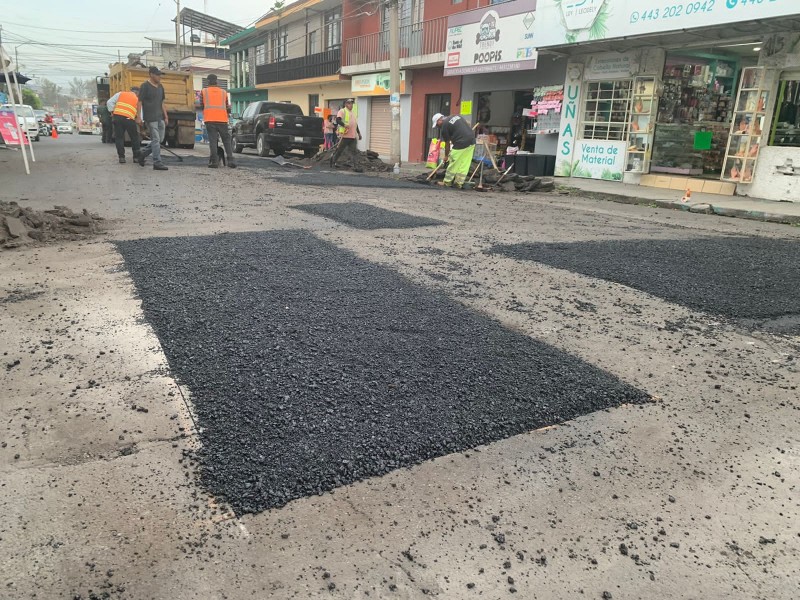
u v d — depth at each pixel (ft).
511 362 10.69
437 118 43.01
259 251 17.54
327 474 7.39
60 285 14.05
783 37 35.88
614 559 6.33
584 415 9.20
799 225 30.48
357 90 87.66
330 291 14.12
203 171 42.60
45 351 10.52
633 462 8.08
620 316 13.71
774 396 10.14
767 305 14.75
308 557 6.15
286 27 112.37
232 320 12.01
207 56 203.21
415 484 7.38
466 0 65.26
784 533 6.86
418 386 9.61
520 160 56.13
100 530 6.41
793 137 36.81
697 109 48.26
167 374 9.73
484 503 7.11
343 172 50.55
